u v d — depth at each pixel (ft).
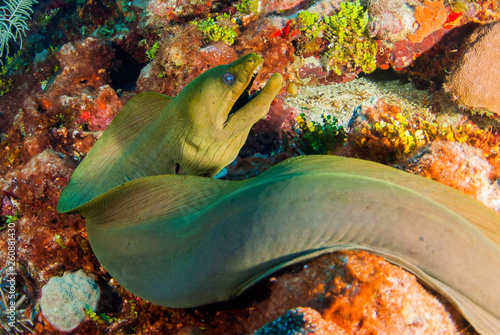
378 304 1.78
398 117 2.70
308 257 1.89
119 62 4.66
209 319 2.35
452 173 2.35
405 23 3.43
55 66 5.55
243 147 3.44
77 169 2.74
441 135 2.63
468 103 3.21
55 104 4.02
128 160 2.72
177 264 2.10
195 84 2.46
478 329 1.88
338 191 1.88
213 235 1.99
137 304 2.82
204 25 3.71
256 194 1.96
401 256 1.85
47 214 3.22
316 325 1.72
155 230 2.24
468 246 1.84
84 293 2.96
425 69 3.61
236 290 2.03
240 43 3.71
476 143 2.60
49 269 3.22
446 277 1.85
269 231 1.90
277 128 3.45
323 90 3.84
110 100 3.86
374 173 2.01
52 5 6.25
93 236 2.54
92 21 5.97
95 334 2.92
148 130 2.68
